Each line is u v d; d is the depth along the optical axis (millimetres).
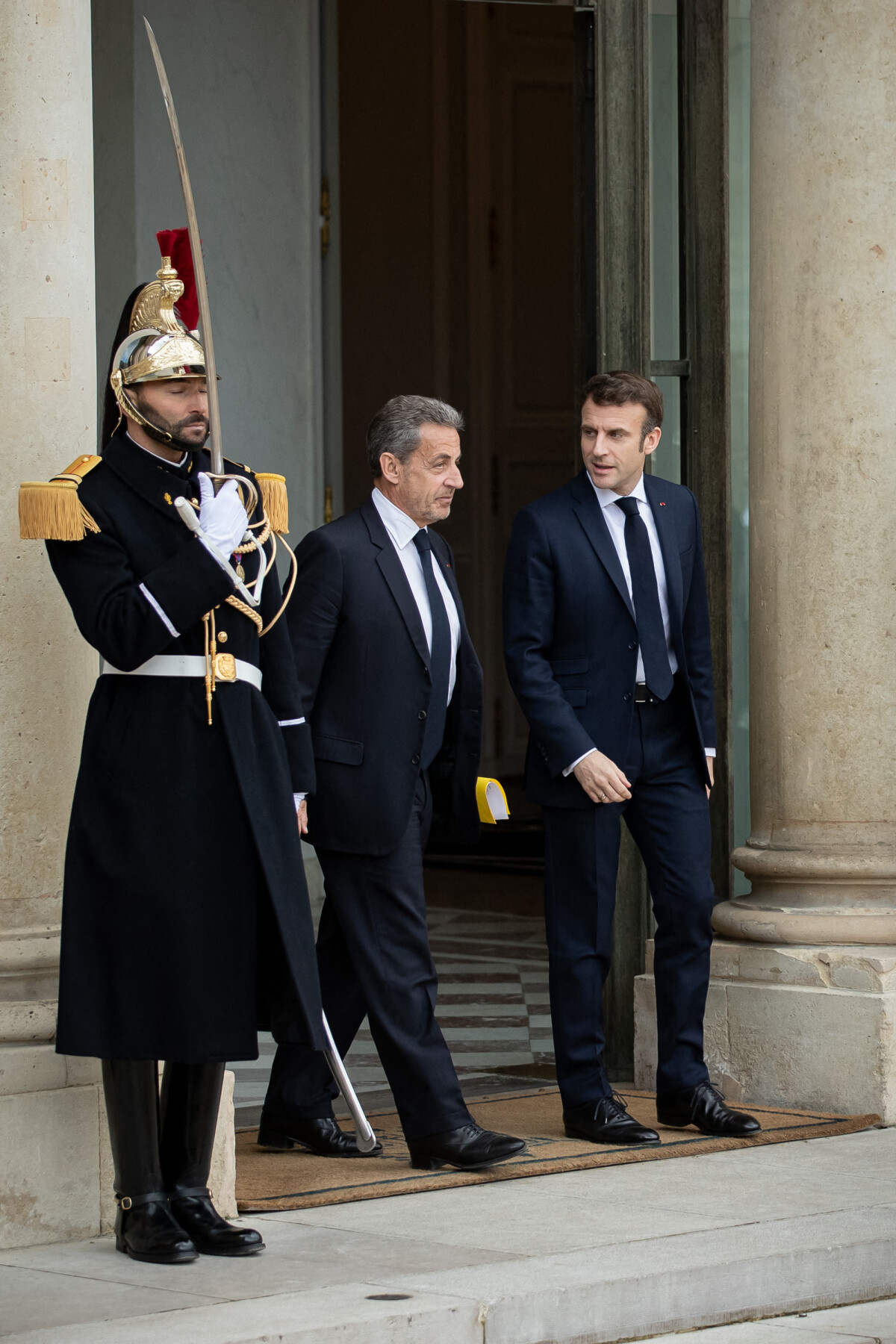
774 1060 9945
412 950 8469
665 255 11141
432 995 8508
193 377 7043
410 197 23312
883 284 10109
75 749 7828
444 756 8820
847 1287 7176
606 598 9102
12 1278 6758
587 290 11125
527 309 23984
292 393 17797
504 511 24016
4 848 7668
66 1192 7340
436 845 22734
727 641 11109
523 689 9070
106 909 6879
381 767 8430
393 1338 6148
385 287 23141
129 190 16234
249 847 6949
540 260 24031
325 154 18109
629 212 10953
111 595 6828
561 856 9156
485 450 23875
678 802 9234
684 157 11078
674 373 11078
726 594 11117
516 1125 9523
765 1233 7309
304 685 8477
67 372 7801
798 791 10250
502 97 23703
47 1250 7184
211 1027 6820
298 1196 7918
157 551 6969
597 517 9195
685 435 11117
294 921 6984
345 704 8492
